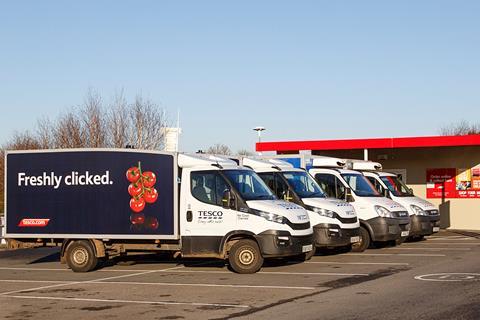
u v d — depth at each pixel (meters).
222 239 15.23
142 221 15.77
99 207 16.12
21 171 16.80
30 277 15.60
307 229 15.55
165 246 15.88
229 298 11.88
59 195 16.47
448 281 13.09
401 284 12.84
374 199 19.89
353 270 15.20
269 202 15.34
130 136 35.41
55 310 11.16
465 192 28.86
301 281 13.66
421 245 21.34
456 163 29.06
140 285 13.77
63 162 16.47
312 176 19.69
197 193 15.52
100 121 35.66
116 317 10.45
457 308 10.29
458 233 26.80
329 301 11.23
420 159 29.73
